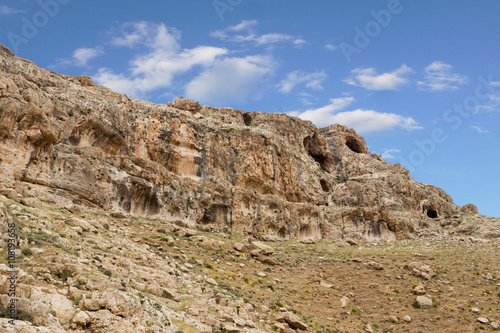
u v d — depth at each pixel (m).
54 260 35.06
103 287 33.69
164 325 33.19
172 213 78.06
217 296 44.75
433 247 93.00
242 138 102.19
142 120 87.19
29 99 64.75
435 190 138.12
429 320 57.03
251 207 91.19
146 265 46.41
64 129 71.19
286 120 126.81
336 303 60.22
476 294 64.81
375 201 116.50
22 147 60.25
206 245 65.81
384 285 67.75
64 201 61.06
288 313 46.91
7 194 48.41
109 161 72.06
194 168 89.25
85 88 87.50
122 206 70.81
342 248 89.00
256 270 64.06
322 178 119.00
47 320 27.05
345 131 143.12
